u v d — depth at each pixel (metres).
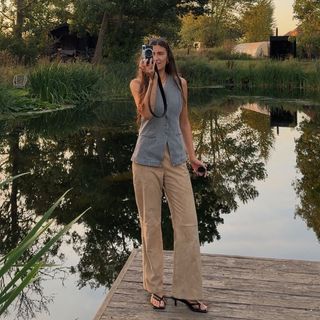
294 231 6.12
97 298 4.44
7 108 16.72
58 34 33.81
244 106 20.16
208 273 4.13
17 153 10.53
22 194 7.68
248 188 8.22
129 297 3.69
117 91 23.95
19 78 19.14
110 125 14.56
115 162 9.77
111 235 5.95
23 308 4.24
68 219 6.57
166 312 3.48
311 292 3.81
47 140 12.08
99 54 27.30
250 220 6.57
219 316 3.43
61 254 5.42
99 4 25.12
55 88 19.66
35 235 2.30
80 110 18.38
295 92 26.61
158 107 3.31
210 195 7.82
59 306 4.28
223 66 32.84
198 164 3.61
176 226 3.45
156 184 3.42
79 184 8.18
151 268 3.52
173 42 31.17
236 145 12.20
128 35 27.66
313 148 11.52
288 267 4.29
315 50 35.44
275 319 3.40
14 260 2.21
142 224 3.54
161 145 3.38
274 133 13.73
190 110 19.08
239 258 4.46
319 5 30.72
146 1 25.66
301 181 8.57
